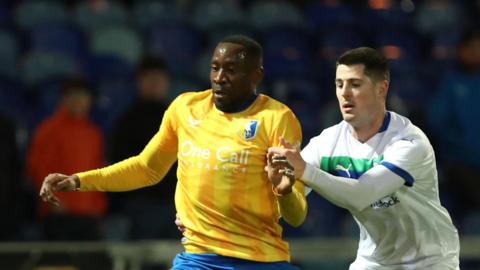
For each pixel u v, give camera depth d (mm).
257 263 15562
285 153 14539
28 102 34156
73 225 28109
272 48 39094
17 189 27297
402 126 16531
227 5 41031
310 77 37562
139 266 24719
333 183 15094
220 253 15484
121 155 27406
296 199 15156
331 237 33000
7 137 27000
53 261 24297
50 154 28328
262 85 36750
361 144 16594
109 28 37625
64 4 39750
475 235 32688
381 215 16672
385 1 42562
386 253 17188
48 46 36844
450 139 33156
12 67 35375
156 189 27344
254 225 15531
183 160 15844
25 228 29844
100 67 36500
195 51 38500
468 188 32875
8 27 37188
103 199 29375
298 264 29734
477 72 33250
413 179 15992
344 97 16172
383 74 16219
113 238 30312
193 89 35969
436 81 38406
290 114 15672
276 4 41375
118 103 34344
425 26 41938
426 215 16766
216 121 15688
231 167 15383
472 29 36031
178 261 16062
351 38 40219
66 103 28656
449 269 17172
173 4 40688
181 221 15938
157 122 27641
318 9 41812
